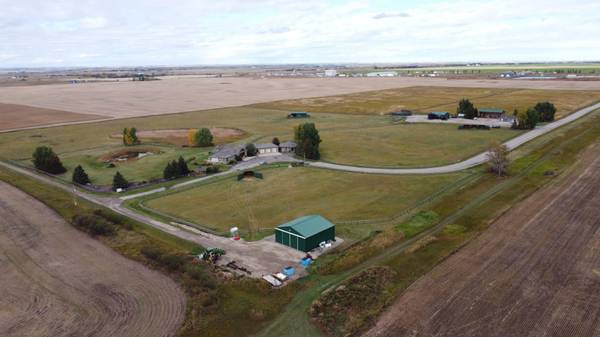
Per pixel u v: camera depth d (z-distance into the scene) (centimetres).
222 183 7425
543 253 4303
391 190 6688
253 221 5675
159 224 5634
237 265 4381
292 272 4194
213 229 5444
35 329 3359
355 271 4175
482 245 4538
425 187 6744
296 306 3631
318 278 4088
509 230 4878
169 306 3666
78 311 3600
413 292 3709
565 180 6581
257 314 3494
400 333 3170
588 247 4391
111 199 6775
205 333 3291
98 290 3938
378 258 4412
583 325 3192
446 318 3325
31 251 4797
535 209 5466
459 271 4028
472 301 3534
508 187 6412
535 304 3466
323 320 3403
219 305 3659
